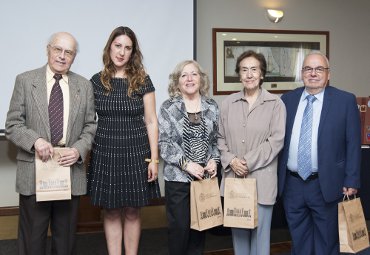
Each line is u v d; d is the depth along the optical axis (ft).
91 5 11.43
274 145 7.36
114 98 7.34
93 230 12.07
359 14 15.03
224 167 7.59
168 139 7.50
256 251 7.66
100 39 11.57
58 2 11.16
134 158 7.52
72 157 6.69
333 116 7.34
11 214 12.19
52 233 7.17
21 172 6.82
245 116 7.56
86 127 7.18
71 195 6.96
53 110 6.75
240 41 13.70
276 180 7.61
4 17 10.77
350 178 7.40
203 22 13.32
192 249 7.90
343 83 15.10
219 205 7.53
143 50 11.98
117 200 7.49
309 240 7.93
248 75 7.45
